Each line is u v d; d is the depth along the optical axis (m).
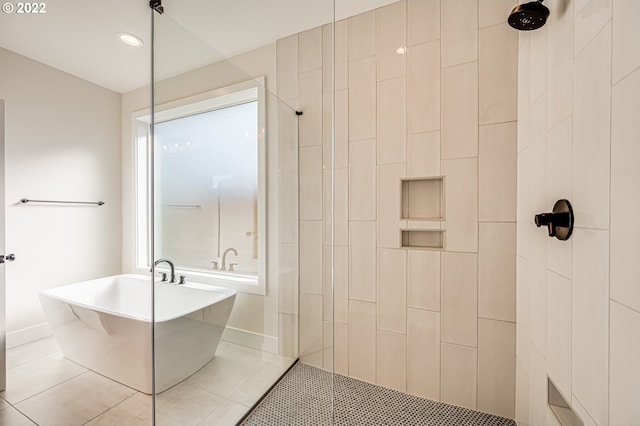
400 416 1.51
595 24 0.74
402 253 1.71
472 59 1.53
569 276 0.89
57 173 2.59
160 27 1.51
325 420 1.45
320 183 1.59
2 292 1.72
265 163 1.67
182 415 1.43
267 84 1.62
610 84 0.67
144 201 3.08
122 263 3.11
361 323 1.81
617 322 0.64
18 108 2.33
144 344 1.66
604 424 0.69
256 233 1.67
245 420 1.43
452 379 1.59
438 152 1.62
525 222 1.33
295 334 1.58
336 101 1.87
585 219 0.79
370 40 1.77
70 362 2.03
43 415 1.51
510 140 1.46
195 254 1.60
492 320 1.51
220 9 1.49
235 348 1.56
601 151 0.71
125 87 2.94
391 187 1.73
